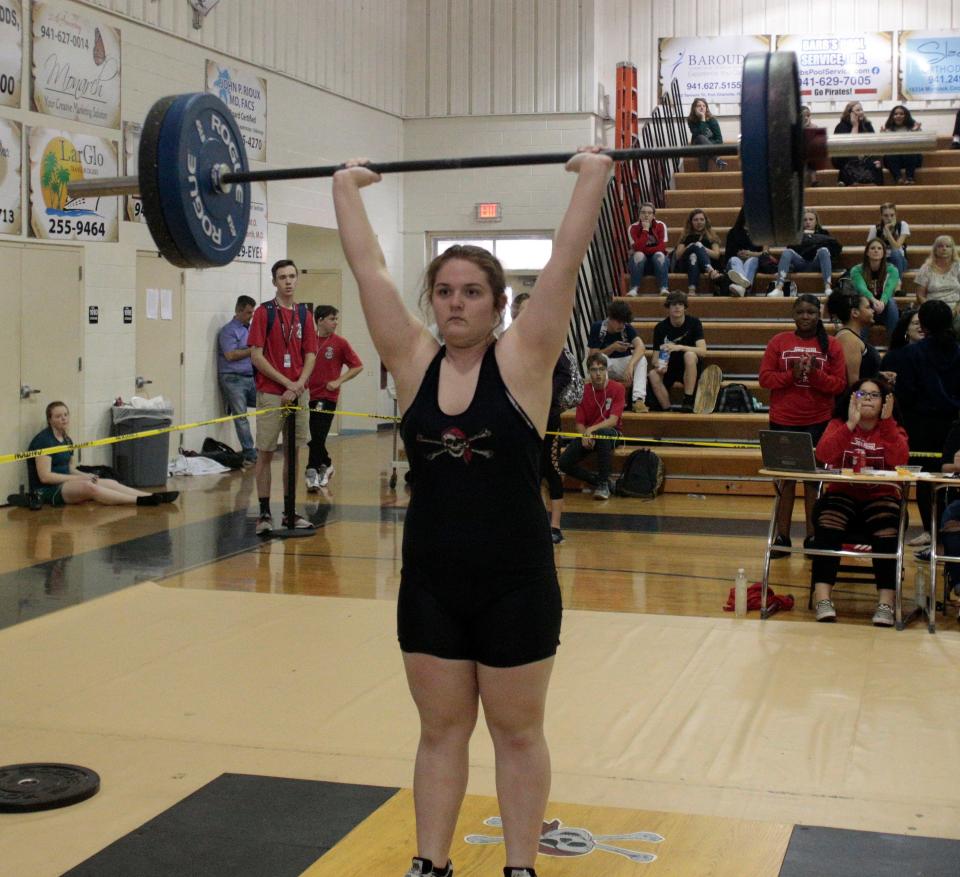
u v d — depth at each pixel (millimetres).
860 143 3373
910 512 9875
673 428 11562
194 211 3973
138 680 5109
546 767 3002
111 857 3387
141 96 11805
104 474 10875
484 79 16406
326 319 11078
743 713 4695
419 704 3006
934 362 7473
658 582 7328
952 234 13680
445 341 2994
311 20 14500
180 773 4051
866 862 3375
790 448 6277
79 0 10906
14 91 10273
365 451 14523
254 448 13266
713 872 3316
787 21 16562
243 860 3369
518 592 2895
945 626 6195
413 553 2961
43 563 7738
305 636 5840
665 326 11945
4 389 10328
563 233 2971
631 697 4898
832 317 11969
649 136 15023
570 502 10570
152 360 12242
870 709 4754
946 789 3938
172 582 7160
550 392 2969
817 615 6316
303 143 14539
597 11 16297
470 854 3430
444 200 16703
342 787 3920
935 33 16250
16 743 4344
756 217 3338
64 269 10953
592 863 3371
